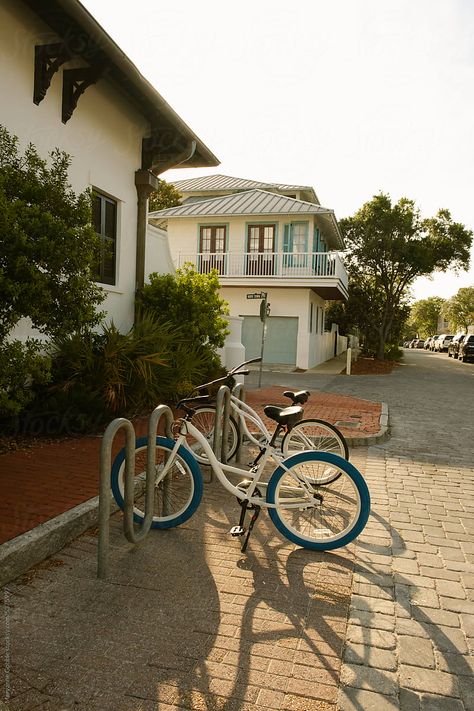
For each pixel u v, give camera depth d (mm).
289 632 2938
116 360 7637
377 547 4168
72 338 7523
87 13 6637
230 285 22750
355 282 32688
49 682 2477
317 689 2484
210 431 6043
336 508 4133
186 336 10102
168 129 10188
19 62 7141
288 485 4164
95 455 5961
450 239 32812
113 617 3025
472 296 82938
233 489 4148
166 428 4375
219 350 13062
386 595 3391
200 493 4246
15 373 5066
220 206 24594
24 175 5320
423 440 8453
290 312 22859
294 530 4090
